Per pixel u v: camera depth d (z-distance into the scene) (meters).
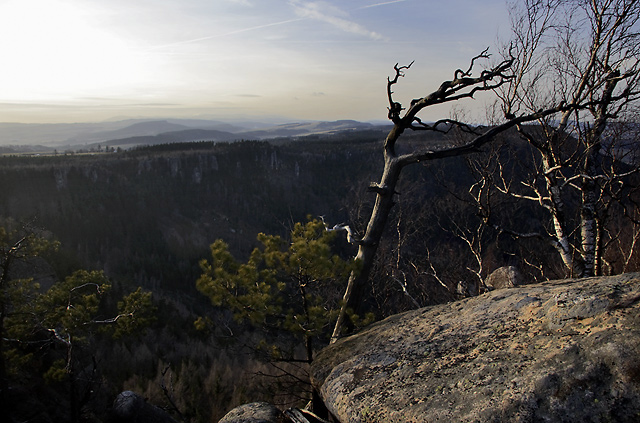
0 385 9.80
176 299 66.81
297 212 90.81
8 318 10.55
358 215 14.18
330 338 7.41
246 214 97.19
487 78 6.08
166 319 45.91
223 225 93.88
